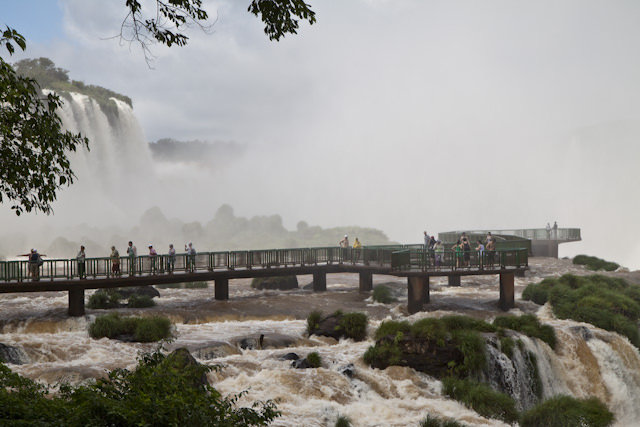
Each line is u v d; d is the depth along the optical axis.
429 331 22.38
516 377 22.48
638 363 27.58
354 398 19.72
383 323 24.12
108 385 11.47
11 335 24.47
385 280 43.75
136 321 24.88
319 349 24.25
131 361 21.17
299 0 12.64
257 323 29.31
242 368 21.12
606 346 26.70
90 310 30.41
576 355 25.73
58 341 23.30
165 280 31.62
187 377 14.11
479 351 21.80
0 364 11.85
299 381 19.86
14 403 10.19
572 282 37.62
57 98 11.62
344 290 39.34
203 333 26.20
